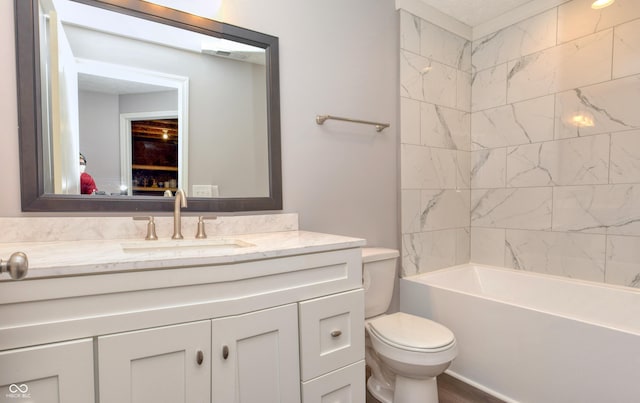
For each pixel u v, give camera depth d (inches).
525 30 87.7
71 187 48.5
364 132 77.5
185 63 57.2
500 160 93.7
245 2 61.5
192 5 57.3
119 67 52.1
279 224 63.9
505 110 92.3
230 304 36.3
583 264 78.2
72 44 48.6
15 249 39.4
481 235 98.1
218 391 35.5
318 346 43.0
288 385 40.5
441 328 58.7
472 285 94.1
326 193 71.4
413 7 84.8
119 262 30.8
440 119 91.8
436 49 90.5
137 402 31.7
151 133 54.6
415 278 84.0
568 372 55.4
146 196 53.8
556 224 82.8
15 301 27.5
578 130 78.5
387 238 82.3
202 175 58.5
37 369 27.9
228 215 59.7
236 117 61.3
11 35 44.1
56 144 47.6
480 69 97.8
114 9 51.5
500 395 64.6
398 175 84.1
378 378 66.4
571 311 76.9
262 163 63.5
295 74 66.8
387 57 81.6
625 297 69.3
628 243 71.4
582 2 77.4
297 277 41.7
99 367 30.1
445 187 93.4
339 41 73.0
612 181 73.5
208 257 34.8
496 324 65.3
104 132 51.0
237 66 61.2
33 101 45.1
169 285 33.3
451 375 72.7
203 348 34.8
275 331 39.6
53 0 47.2
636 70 69.7
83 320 29.6
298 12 67.2
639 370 48.1
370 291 65.3
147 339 32.0
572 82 79.3
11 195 44.4
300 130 67.5
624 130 71.5
